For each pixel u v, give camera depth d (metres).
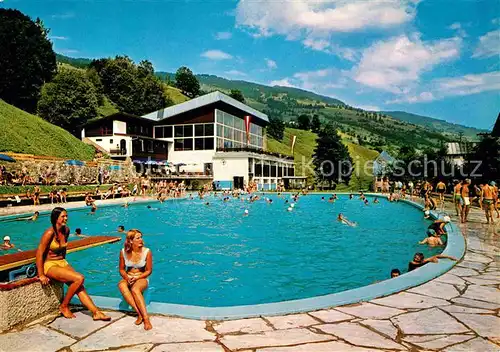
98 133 43.88
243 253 10.85
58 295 4.79
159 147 47.31
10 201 21.81
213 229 15.98
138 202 27.75
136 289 4.47
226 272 8.71
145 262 4.72
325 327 4.11
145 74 84.81
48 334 3.99
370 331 3.98
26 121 36.56
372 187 54.62
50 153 35.38
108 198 30.00
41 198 24.45
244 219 19.86
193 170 47.19
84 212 22.31
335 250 11.20
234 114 53.12
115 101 74.00
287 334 3.93
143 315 4.17
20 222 17.50
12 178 26.39
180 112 47.12
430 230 11.87
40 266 4.49
